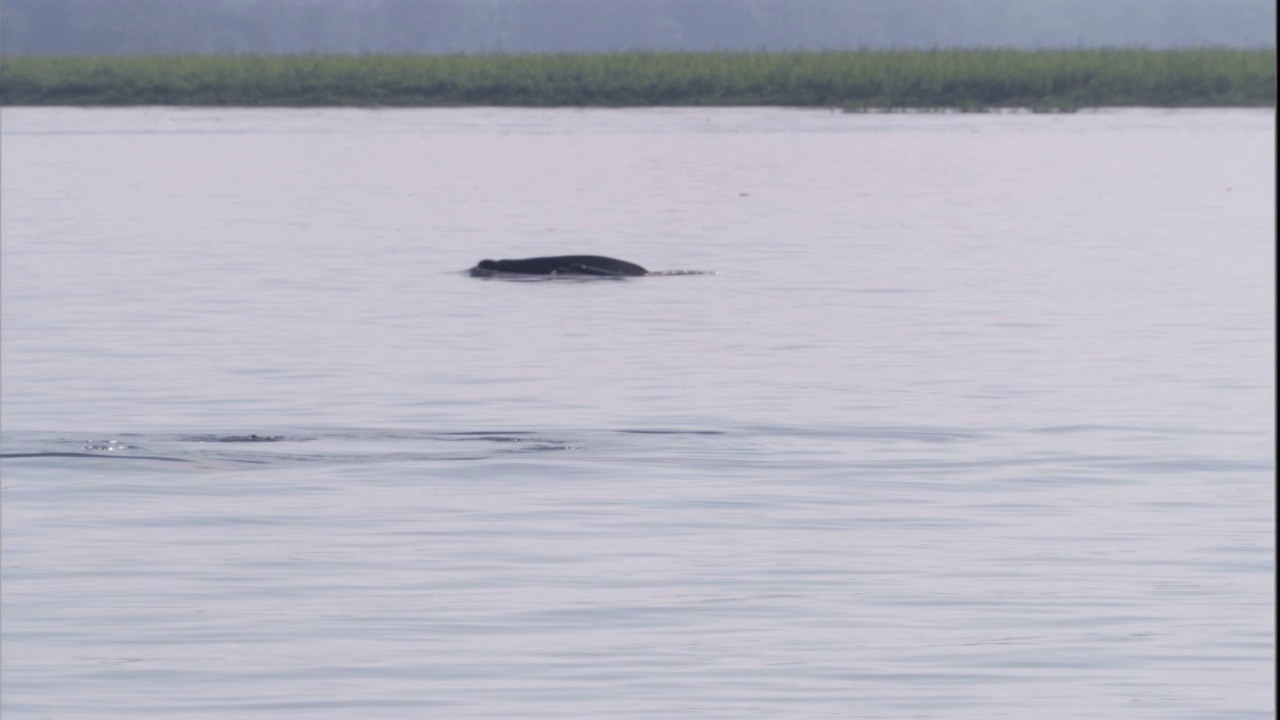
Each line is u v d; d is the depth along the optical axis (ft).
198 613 130.11
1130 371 229.25
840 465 177.27
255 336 259.60
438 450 183.73
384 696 114.52
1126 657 120.88
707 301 295.89
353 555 144.46
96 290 306.76
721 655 121.19
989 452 182.91
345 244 384.27
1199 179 522.88
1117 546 147.02
